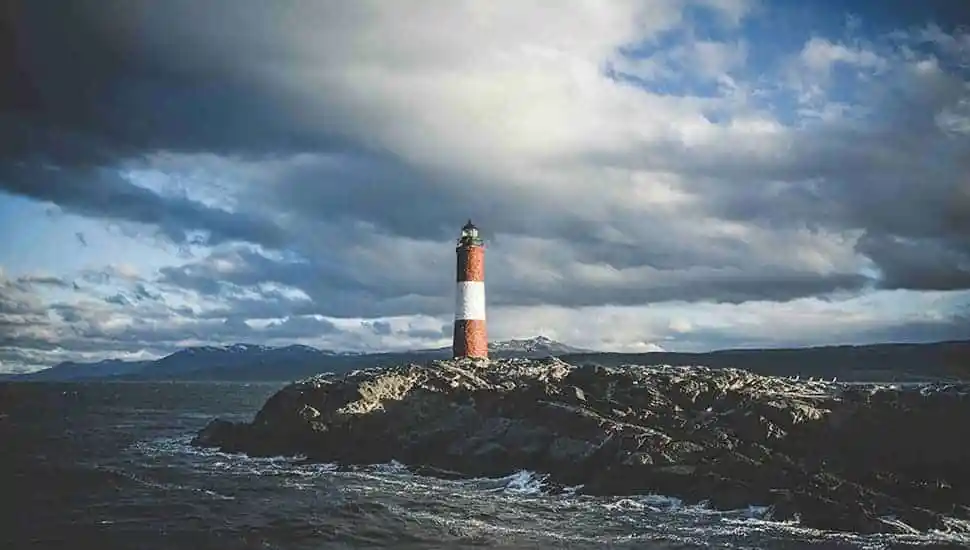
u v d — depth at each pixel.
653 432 38.84
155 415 105.38
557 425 41.97
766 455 35.62
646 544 29.28
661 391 44.81
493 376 52.88
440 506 36.09
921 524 30.31
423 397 50.19
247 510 36.59
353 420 49.66
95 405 132.25
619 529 31.36
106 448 62.22
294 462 49.75
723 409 41.78
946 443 35.47
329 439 49.81
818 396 42.06
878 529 29.83
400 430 47.81
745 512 32.69
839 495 32.03
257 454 52.91
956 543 28.64
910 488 32.72
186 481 44.56
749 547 28.53
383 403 50.84
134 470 48.94
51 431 79.19
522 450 41.72
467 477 42.22
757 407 39.44
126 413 109.81
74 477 46.47
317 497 38.88
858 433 37.00
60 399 155.25
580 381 47.81
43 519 35.62
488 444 43.31
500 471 41.66
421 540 30.59
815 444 36.91
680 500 34.56
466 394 48.66
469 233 62.16
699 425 39.81
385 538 31.16
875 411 38.22
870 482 33.38
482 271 62.31
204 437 61.03
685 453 36.84
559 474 39.31
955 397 37.84
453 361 58.97
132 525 34.25
